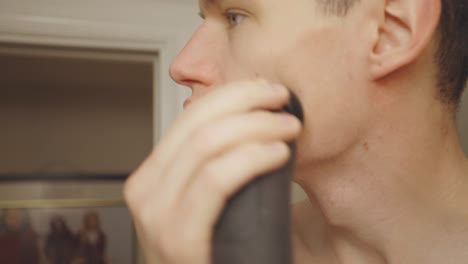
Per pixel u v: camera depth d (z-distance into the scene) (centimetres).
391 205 37
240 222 23
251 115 24
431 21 32
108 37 75
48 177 124
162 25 77
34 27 73
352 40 33
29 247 119
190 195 23
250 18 34
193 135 23
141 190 24
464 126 53
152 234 24
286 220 23
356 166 36
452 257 36
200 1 36
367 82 34
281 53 33
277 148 23
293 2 32
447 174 38
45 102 147
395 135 35
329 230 44
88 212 123
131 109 152
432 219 37
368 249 40
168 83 77
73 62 122
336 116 33
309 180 37
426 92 36
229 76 34
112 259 122
